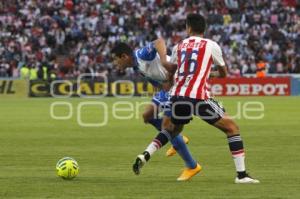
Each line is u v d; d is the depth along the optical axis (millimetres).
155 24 106938
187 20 23297
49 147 35781
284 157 31062
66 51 101625
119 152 33500
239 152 22953
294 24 107625
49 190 21641
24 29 105500
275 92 89000
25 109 66750
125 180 23984
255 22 107562
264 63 94625
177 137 23953
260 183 23031
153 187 22266
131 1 111375
